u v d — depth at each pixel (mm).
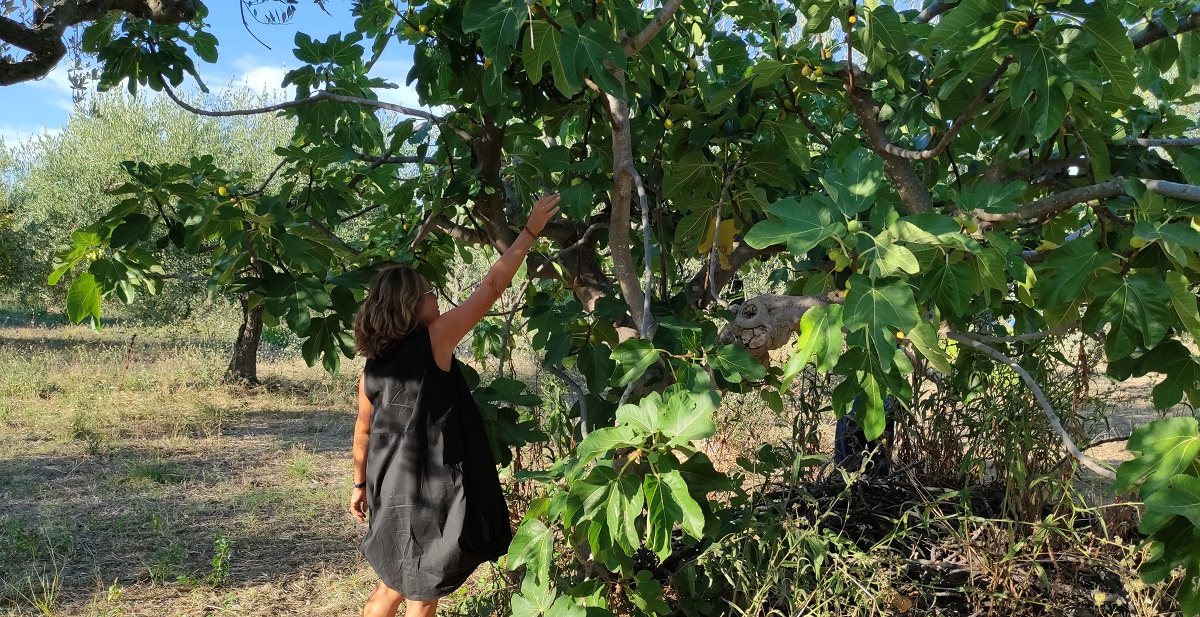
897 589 2871
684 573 2863
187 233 3215
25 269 18031
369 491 2619
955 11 2248
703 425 2037
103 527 5602
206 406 10016
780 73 2869
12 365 12016
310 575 4832
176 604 4383
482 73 3158
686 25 3662
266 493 6457
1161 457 1848
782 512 2754
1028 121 2578
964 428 3834
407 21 3148
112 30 3361
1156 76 3152
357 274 3113
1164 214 2074
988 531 3035
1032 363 3438
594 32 2312
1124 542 3217
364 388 2684
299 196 3689
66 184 16375
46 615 4141
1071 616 2824
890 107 3148
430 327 2631
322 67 3586
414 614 2613
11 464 7254
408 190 3676
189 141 14234
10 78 2980
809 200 2053
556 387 3605
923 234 1930
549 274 3619
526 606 2471
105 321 22141
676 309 3072
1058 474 3232
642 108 3412
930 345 2055
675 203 3396
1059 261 2164
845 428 3803
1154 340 2059
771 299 2707
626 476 2162
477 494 2588
